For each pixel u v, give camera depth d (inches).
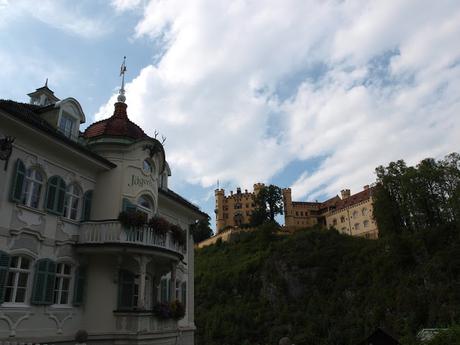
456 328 554.9
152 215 807.1
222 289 2817.4
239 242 3550.7
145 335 657.0
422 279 2057.1
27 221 577.9
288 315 2358.5
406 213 2605.8
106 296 672.4
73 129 723.4
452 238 2215.8
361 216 3607.3
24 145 586.6
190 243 1071.0
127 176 753.6
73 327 638.5
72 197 684.7
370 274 2369.6
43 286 587.8
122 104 877.8
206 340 2348.7
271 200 4057.6
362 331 2010.3
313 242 2864.2
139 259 682.8
